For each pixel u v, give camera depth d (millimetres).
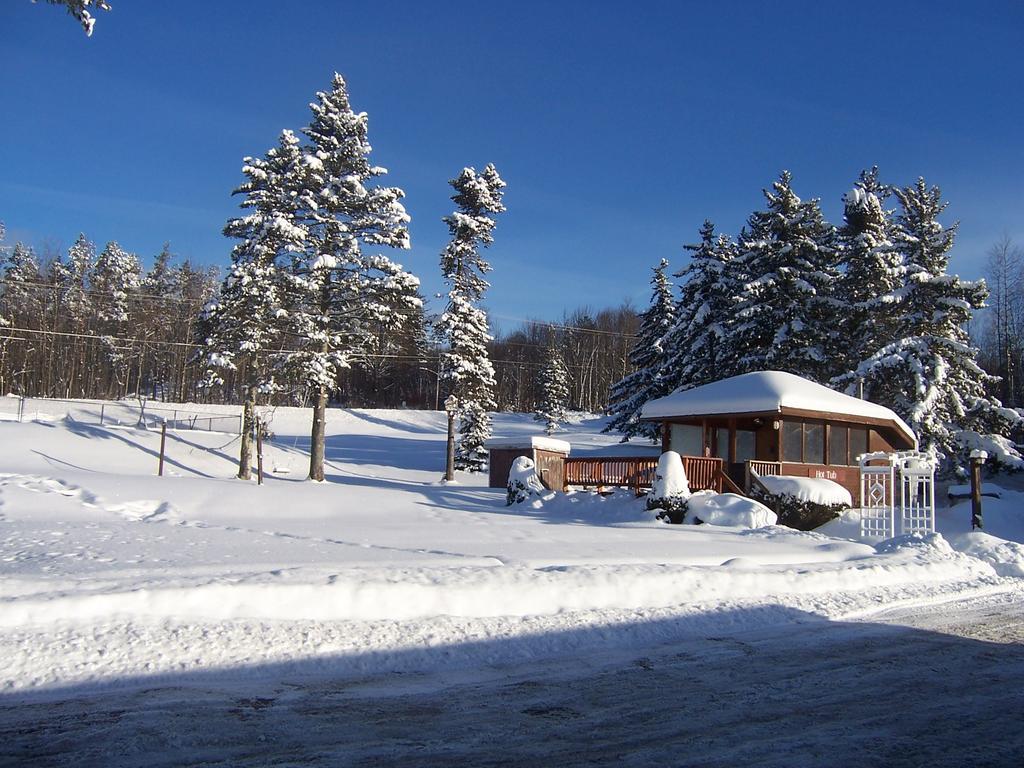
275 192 32812
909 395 31781
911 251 34531
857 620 9859
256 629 7555
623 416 40938
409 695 6297
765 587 11219
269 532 16391
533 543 15414
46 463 32406
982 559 15453
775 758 5102
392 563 11219
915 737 5574
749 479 22656
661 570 10852
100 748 4863
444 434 63906
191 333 76812
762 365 34219
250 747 5012
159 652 6820
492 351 96562
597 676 7035
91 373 74938
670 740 5422
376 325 35156
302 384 33688
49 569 10000
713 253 38312
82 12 8828
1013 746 5422
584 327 100188
